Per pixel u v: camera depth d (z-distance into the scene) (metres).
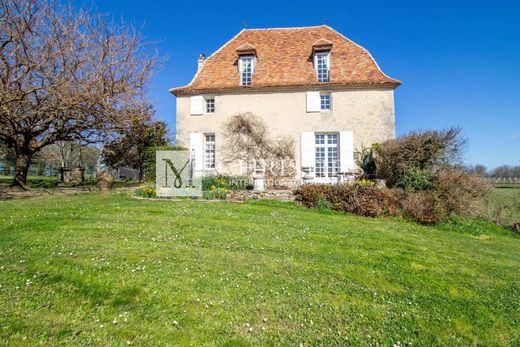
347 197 10.35
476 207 11.09
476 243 7.66
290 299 3.69
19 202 8.98
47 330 2.80
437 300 4.00
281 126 16.28
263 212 8.75
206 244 5.39
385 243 6.29
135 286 3.59
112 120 13.17
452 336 3.28
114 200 9.77
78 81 12.05
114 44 13.05
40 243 4.75
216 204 9.61
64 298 3.30
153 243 5.12
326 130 16.06
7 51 11.09
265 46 18.28
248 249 5.28
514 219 11.25
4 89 10.27
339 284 4.20
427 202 9.91
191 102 16.72
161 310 3.24
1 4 10.73
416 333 3.29
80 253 4.40
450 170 10.98
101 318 3.04
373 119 15.88
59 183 18.73
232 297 3.61
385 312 3.61
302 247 5.61
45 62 11.24
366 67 16.73
